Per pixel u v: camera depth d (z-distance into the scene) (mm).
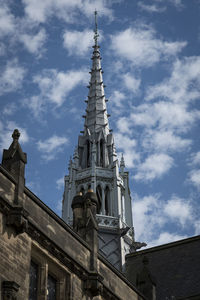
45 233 23344
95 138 83625
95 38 99312
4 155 23500
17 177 22812
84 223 27281
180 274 35156
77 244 25562
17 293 20844
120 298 27469
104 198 75562
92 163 78688
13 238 21641
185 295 33375
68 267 24422
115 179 77625
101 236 70688
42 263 23188
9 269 20953
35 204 23625
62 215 75375
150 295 30797
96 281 25297
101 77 93562
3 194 21891
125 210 77125
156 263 37062
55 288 23938
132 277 37094
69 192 77000
